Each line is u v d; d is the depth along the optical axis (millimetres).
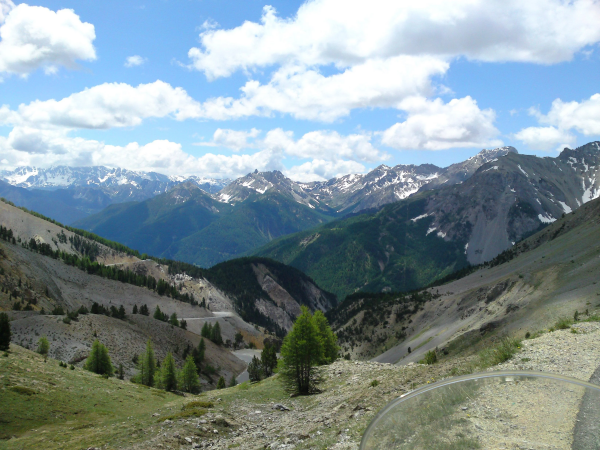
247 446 21859
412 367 33250
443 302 180125
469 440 4859
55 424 37188
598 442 4199
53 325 111438
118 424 33000
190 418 31250
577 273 111250
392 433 5812
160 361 123188
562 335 18641
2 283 154750
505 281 142000
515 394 6059
